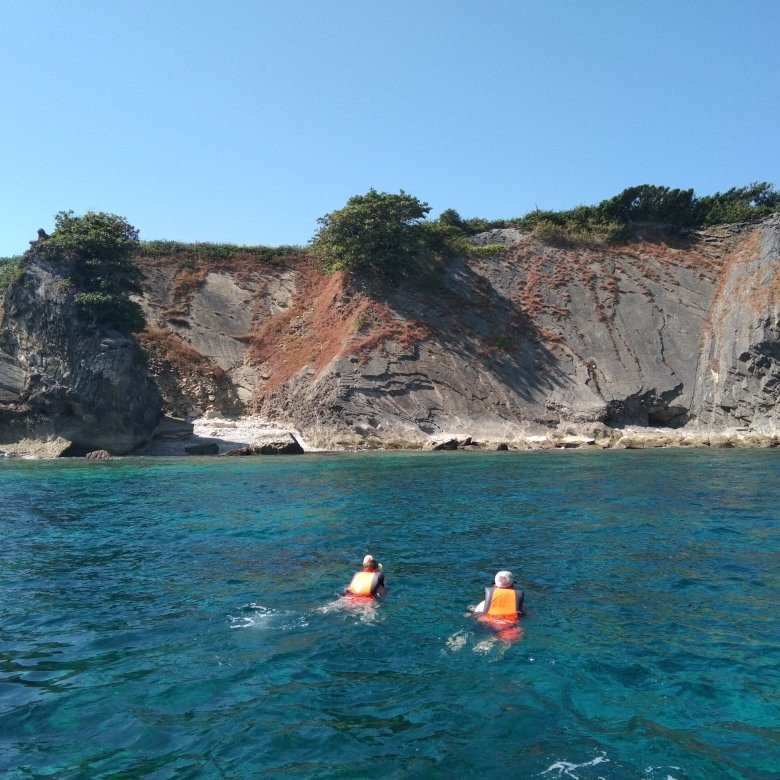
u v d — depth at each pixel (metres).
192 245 62.16
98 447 38.53
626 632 8.85
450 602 10.17
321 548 13.98
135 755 5.85
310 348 51.31
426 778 5.46
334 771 5.57
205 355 53.00
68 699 6.94
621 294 53.34
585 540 14.56
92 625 9.24
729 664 7.80
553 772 5.56
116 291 41.25
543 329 50.66
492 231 60.56
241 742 6.06
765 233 53.09
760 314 46.22
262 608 9.91
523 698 6.94
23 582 11.51
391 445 41.56
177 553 13.64
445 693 7.05
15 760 5.77
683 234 59.88
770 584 11.10
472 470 28.56
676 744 6.02
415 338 47.97
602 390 46.94
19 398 38.28
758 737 6.16
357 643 8.48
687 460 32.19
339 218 52.12
